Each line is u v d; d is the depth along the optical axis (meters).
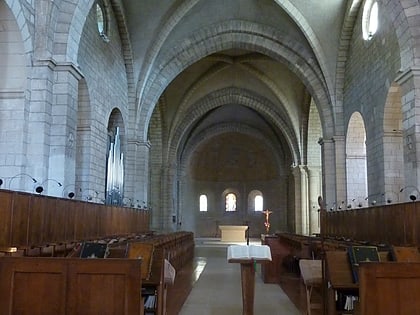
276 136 38.38
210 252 25.97
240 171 42.88
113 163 19.41
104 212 15.28
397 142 15.64
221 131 38.84
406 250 7.21
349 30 19.69
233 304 10.13
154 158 31.88
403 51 13.02
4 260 5.12
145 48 20.88
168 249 13.52
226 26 22.67
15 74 11.98
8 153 11.80
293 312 9.33
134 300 5.08
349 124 20.39
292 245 17.08
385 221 13.35
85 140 15.87
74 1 12.72
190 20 21.98
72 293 5.10
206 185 42.78
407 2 12.56
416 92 12.37
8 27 11.46
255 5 21.66
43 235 10.33
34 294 5.10
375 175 16.69
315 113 29.86
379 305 5.04
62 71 12.52
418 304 5.06
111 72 18.75
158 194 31.92
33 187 11.87
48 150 12.24
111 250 7.26
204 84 30.52
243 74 30.00
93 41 16.08
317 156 30.75
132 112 21.61
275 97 30.61
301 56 22.45
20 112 11.87
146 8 19.70
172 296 11.09
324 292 7.76
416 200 12.05
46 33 12.28
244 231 34.22
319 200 11.05
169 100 30.56
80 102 15.77
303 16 20.16
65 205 11.66
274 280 13.70
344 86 21.12
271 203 41.34
